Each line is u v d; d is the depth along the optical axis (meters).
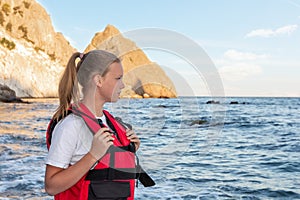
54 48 81.44
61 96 1.87
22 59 62.00
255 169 8.08
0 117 22.62
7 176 6.29
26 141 11.70
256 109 40.19
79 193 1.84
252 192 6.03
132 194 1.89
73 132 1.78
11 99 47.38
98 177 1.81
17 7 77.94
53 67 70.06
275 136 15.83
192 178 6.63
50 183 1.76
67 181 1.72
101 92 1.70
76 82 1.73
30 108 33.12
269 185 6.54
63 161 1.79
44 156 8.61
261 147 12.16
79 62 1.83
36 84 63.03
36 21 79.56
